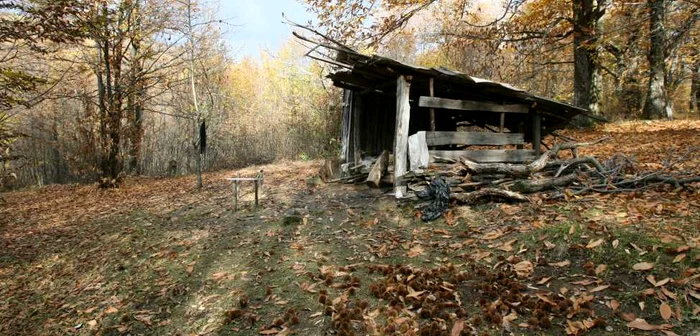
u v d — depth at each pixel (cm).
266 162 1838
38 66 1350
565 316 319
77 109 1795
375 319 360
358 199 770
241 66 2692
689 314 294
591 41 1319
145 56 1455
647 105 1642
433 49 2083
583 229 435
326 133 1730
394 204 688
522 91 728
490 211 566
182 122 1966
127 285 545
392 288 398
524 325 314
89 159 1434
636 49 1295
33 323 496
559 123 877
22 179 1966
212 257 577
